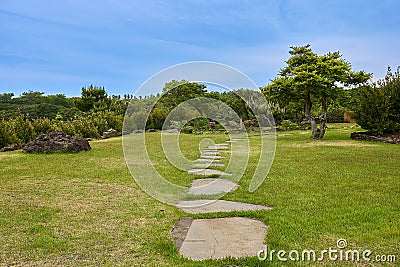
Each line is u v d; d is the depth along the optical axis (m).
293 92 15.39
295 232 3.56
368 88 14.68
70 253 3.14
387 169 7.05
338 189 5.38
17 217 4.16
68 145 10.59
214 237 3.49
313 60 15.34
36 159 9.14
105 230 3.73
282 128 22.02
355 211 4.20
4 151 11.55
